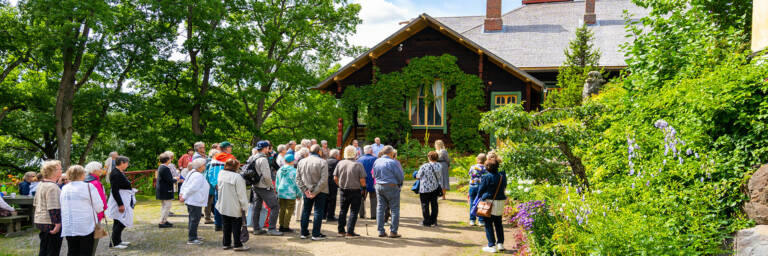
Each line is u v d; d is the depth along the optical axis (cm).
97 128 2172
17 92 2125
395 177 808
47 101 2136
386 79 2077
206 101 2306
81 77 2156
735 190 538
